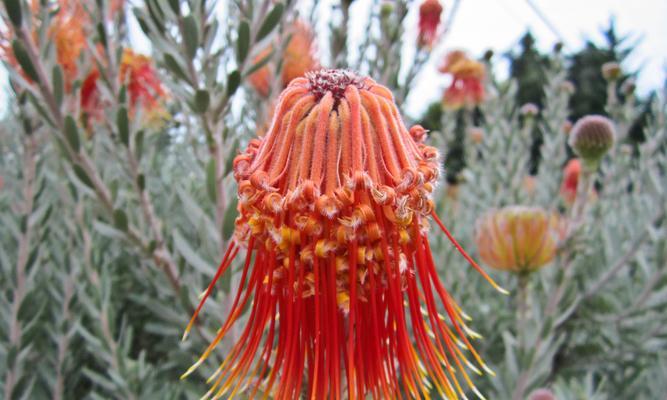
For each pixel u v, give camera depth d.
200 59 0.22
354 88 0.13
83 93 0.34
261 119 0.32
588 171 0.31
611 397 0.40
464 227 0.51
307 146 0.13
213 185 0.21
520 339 0.28
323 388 0.13
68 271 0.30
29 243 0.29
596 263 0.44
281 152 0.13
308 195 0.12
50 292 0.35
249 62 0.22
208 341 0.24
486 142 0.60
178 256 0.27
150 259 0.24
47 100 0.21
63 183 0.31
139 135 0.24
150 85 0.36
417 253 0.14
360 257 0.13
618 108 0.60
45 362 0.33
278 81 0.28
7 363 0.28
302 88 0.14
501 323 0.40
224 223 0.21
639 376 0.40
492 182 0.57
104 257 0.35
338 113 0.13
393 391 0.14
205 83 0.22
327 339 0.13
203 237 0.22
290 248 0.13
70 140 0.22
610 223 0.46
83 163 0.23
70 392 0.34
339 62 0.33
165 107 0.41
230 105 0.22
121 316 0.40
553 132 0.60
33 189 0.29
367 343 0.14
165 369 0.35
